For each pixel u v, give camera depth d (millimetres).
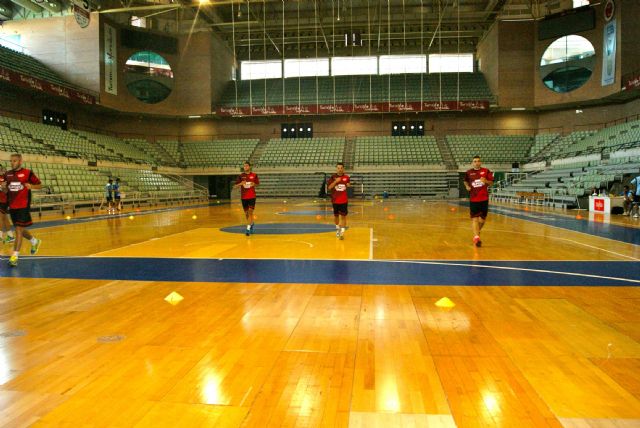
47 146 23859
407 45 37719
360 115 36625
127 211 20281
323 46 38188
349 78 36906
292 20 33469
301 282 5332
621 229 11320
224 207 23531
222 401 2371
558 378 2621
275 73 39125
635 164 19125
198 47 34156
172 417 2207
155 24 34219
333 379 2629
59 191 20359
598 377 2629
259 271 6035
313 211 19172
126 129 34656
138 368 2814
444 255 7359
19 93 26312
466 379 2617
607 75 27781
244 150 35062
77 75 29297
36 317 3936
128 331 3547
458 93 34406
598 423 2121
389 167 32875
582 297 4543
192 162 34375
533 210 18641
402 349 3104
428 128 36125
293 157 34094
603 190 17938
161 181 29453
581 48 29656
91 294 4781
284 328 3598
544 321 3730
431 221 14000
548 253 7516
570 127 32781
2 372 2764
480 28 35344
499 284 5172
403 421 2154
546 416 2189
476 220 8445
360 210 19422
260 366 2832
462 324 3664
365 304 4316
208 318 3891
